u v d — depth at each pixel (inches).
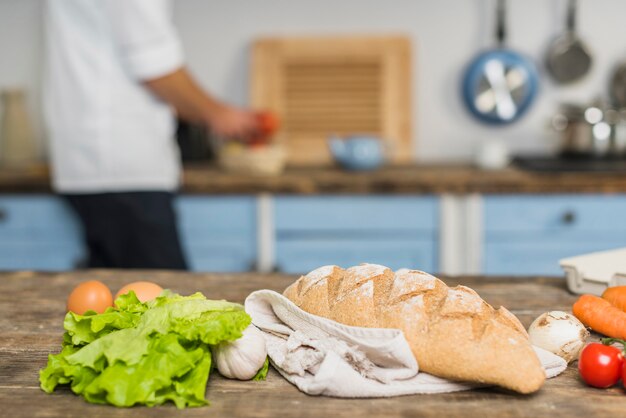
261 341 37.9
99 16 87.8
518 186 95.2
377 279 40.5
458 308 37.3
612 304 45.8
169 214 93.0
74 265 98.9
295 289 42.2
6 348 42.8
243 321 37.4
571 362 40.2
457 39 117.2
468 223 96.7
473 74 115.7
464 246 97.3
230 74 119.3
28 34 119.0
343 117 116.9
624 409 34.3
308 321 39.2
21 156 112.7
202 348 36.7
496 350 35.1
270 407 34.9
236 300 51.5
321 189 96.5
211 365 38.8
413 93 118.0
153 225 91.7
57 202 97.8
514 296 51.6
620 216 95.0
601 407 34.5
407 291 38.7
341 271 42.6
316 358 37.3
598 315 43.1
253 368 37.5
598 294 50.9
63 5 88.7
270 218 97.8
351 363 37.3
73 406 35.1
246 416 34.0
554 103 117.4
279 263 98.7
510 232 96.7
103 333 39.0
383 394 35.5
